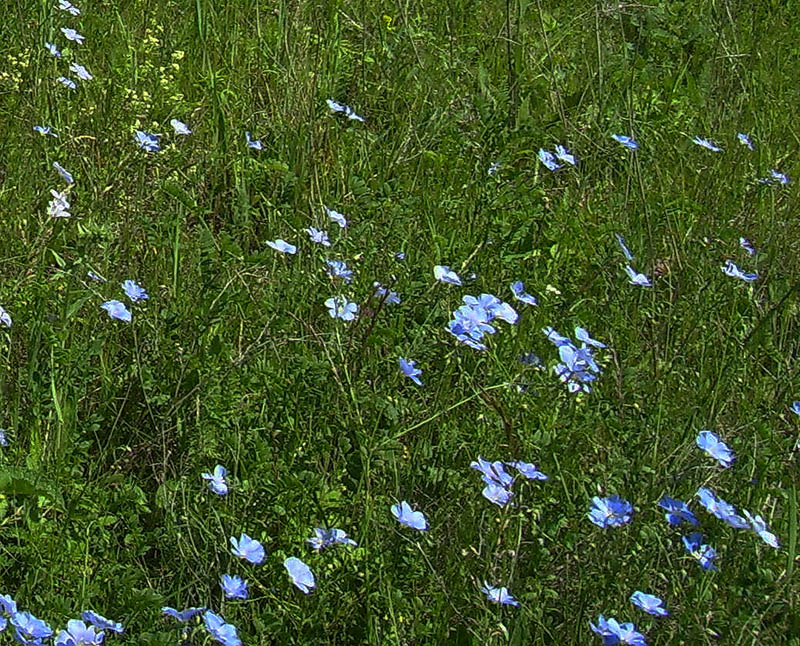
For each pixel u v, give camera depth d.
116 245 2.61
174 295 2.50
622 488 2.26
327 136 2.92
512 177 2.91
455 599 2.15
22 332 2.38
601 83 3.18
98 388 2.37
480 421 2.37
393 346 2.42
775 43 3.69
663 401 2.44
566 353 2.31
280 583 2.15
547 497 2.24
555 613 2.19
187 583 2.17
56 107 2.83
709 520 2.26
